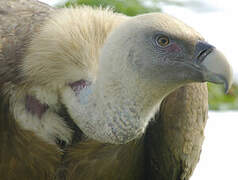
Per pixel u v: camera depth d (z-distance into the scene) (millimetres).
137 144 10117
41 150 9203
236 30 21188
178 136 10156
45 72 8852
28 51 9016
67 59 8797
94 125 8453
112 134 8352
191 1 21422
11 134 9133
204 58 8109
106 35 8953
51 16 9328
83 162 9617
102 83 8242
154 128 10250
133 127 8305
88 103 8469
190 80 8211
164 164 10594
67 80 8758
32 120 9055
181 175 10648
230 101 17594
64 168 9562
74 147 9445
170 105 10039
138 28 8070
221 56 8070
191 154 10461
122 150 9914
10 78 9000
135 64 8078
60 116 9109
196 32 8406
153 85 8188
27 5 9914
